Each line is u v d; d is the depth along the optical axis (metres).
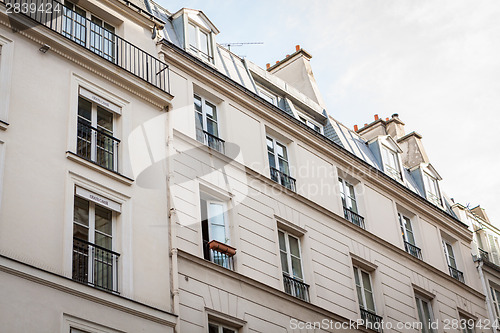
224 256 20.73
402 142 35.31
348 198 27.03
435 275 28.72
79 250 17.03
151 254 18.33
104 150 19.06
